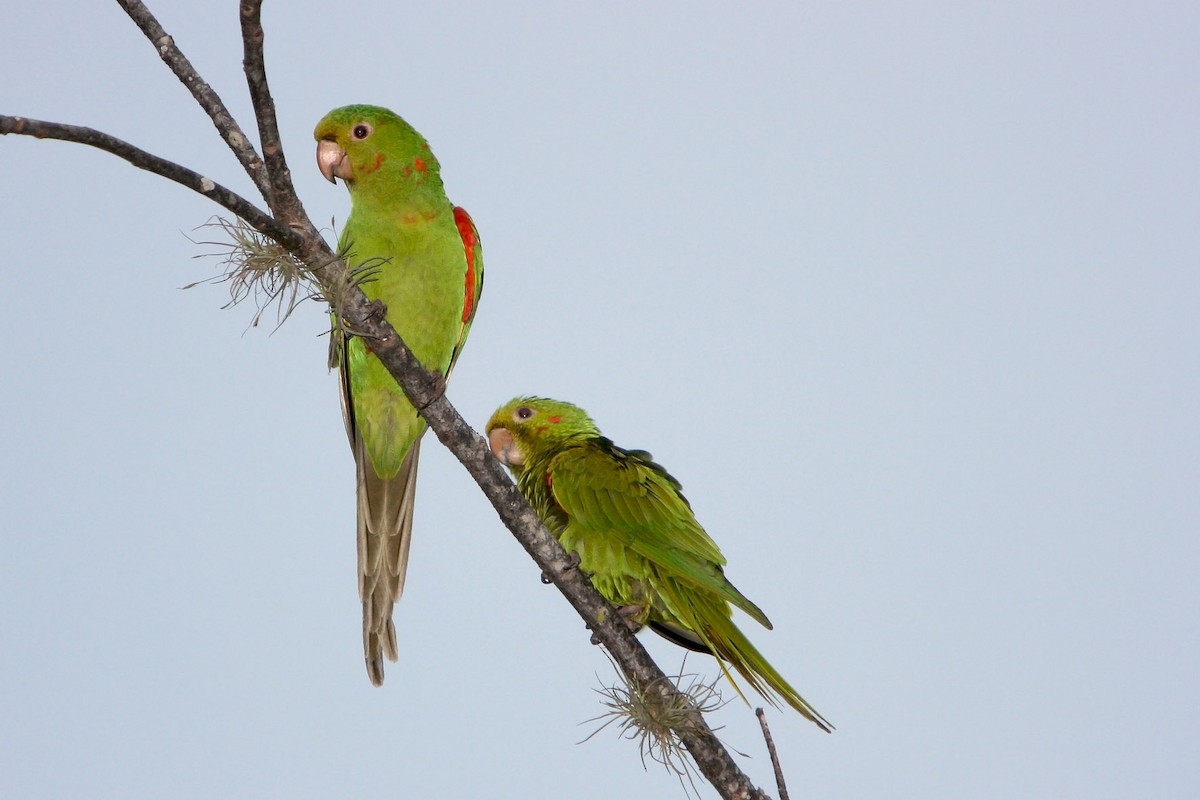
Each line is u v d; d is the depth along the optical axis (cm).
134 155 562
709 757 733
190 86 675
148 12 678
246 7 571
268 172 626
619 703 740
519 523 771
